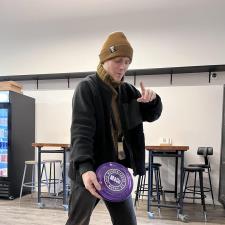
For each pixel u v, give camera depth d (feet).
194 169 11.82
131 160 3.91
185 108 15.25
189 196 14.60
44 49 17.24
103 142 3.58
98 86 3.67
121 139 3.87
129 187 3.03
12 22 17.74
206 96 15.07
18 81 18.44
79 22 16.74
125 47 3.53
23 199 14.58
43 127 17.24
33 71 17.31
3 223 10.43
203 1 14.83
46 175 15.62
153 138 15.47
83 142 3.15
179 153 11.68
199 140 14.94
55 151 12.87
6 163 14.97
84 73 16.71
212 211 12.69
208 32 14.69
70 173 3.47
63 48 16.94
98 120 3.53
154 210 12.56
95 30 16.49
